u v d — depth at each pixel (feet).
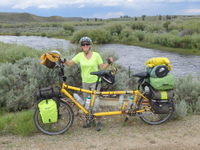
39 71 20.26
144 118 15.49
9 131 14.46
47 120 13.47
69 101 14.73
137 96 14.98
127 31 124.67
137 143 13.10
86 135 14.10
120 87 21.42
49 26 320.09
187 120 16.24
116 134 14.21
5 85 19.65
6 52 41.98
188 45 85.30
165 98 14.49
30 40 128.98
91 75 16.03
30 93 19.17
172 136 13.92
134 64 55.88
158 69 14.25
